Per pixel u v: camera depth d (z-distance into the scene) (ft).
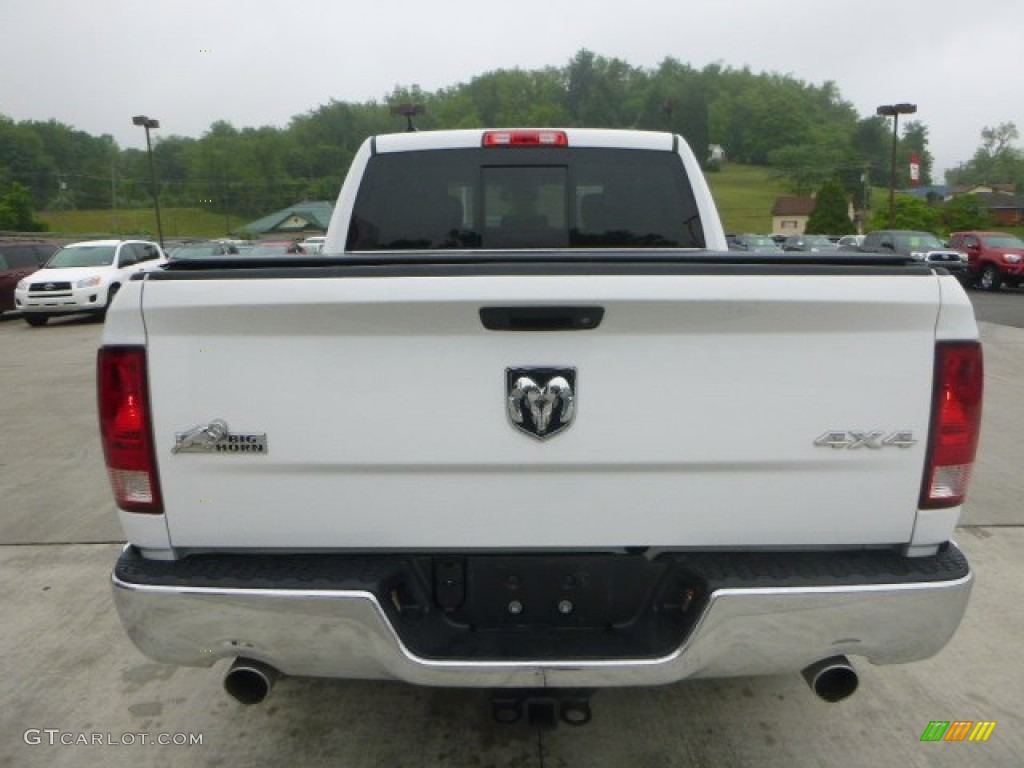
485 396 6.63
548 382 6.59
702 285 6.40
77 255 57.98
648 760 8.72
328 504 6.87
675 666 6.74
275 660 6.88
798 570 6.81
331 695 9.98
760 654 6.77
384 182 12.89
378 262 6.89
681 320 6.49
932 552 7.05
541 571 7.24
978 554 13.75
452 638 7.22
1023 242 76.54
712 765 8.64
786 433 6.68
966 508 15.85
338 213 12.92
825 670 7.06
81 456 20.79
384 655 6.77
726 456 6.70
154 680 10.36
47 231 261.85
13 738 9.20
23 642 11.30
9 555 14.29
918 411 6.67
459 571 7.30
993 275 74.08
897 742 9.00
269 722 9.45
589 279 6.41
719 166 422.82
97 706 9.80
